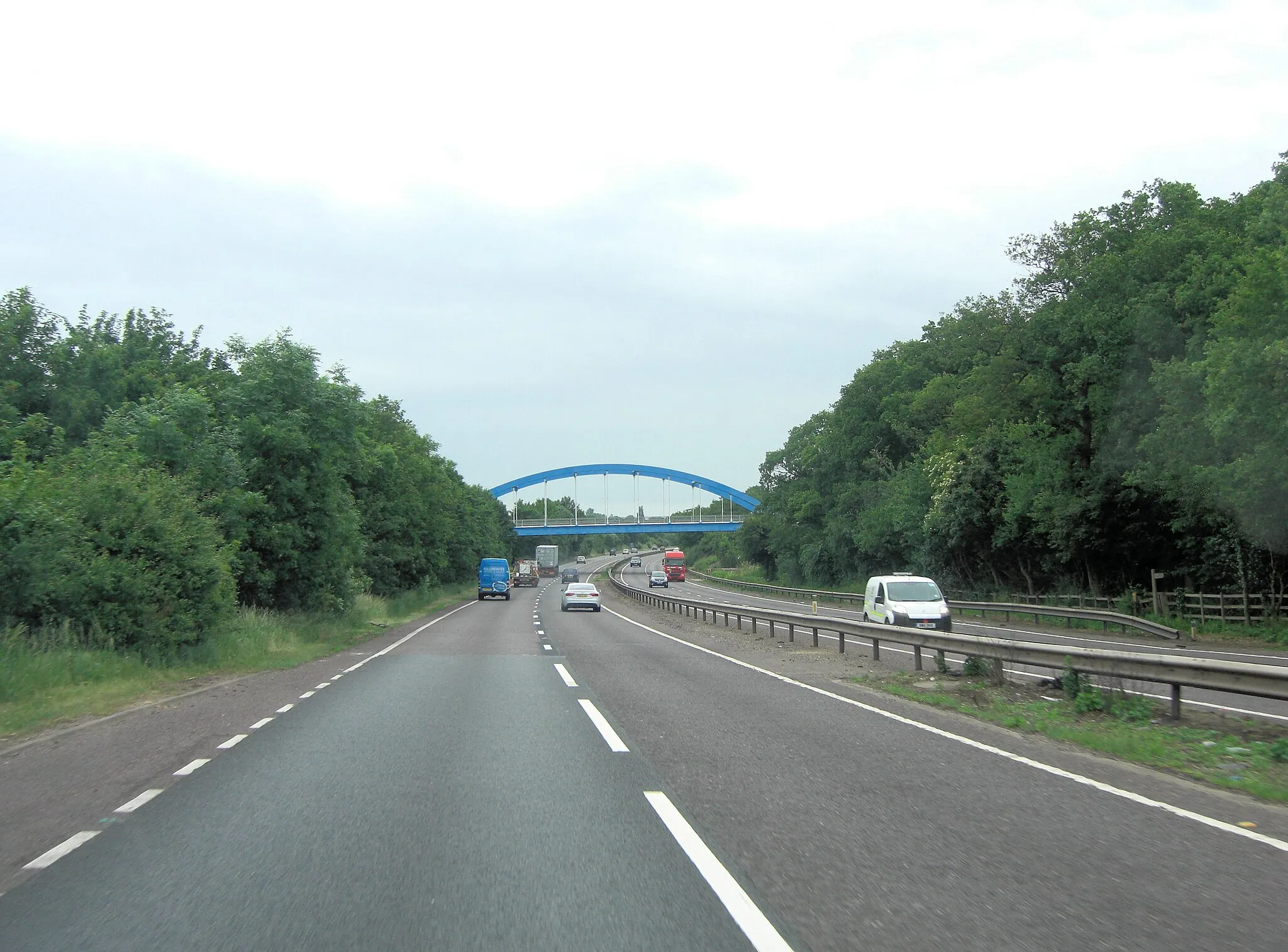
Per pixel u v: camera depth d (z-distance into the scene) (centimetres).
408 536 6212
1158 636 2767
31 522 1759
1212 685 1152
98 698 1451
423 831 691
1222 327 2814
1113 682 1361
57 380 3625
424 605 5856
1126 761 968
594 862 613
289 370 3145
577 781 864
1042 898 541
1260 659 2164
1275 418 2536
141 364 4066
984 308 4431
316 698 1531
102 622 1864
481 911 523
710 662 2159
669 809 757
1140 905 529
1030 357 4050
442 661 2239
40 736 1160
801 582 8906
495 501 12794
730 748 1037
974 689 1588
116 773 916
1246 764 955
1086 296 3809
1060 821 716
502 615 4878
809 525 8838
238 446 3050
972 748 1042
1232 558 3297
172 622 2034
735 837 671
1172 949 465
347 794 816
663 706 1394
